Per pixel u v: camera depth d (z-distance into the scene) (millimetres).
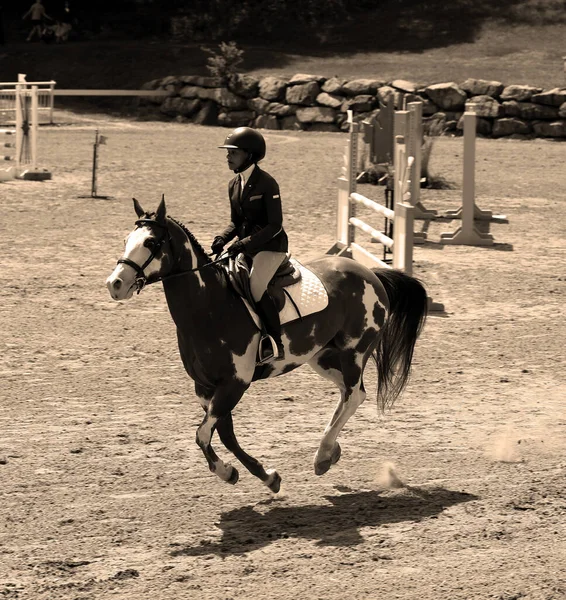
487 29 64812
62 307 17734
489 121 52844
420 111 28203
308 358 9672
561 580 7410
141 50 66125
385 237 18766
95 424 11469
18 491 9328
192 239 8953
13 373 13617
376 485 9641
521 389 13289
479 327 16844
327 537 8305
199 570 7621
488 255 23656
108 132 52031
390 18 68688
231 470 8977
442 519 8727
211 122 58438
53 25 70312
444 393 13086
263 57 63219
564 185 36219
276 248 9156
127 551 8000
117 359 14469
